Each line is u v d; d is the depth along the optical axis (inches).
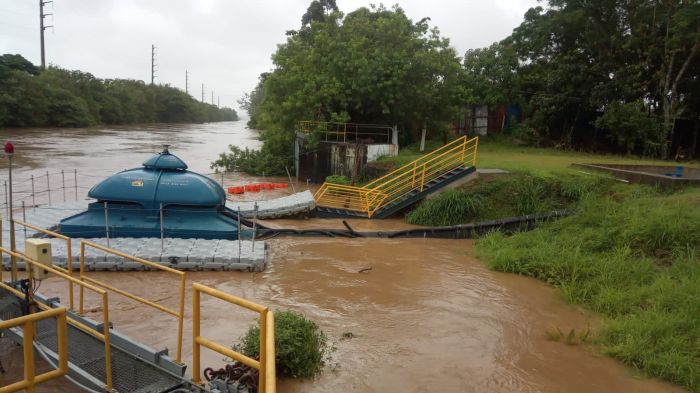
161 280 365.1
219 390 181.5
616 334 290.2
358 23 1012.5
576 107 1085.8
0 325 134.3
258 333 233.8
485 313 329.4
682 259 385.4
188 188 461.1
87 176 981.8
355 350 265.3
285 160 1131.3
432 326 303.7
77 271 375.6
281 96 1059.9
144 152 1566.2
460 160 680.4
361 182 866.1
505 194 605.3
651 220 438.0
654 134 948.6
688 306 306.8
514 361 264.2
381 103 946.1
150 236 448.5
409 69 947.3
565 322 320.5
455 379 242.1
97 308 302.5
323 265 423.8
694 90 1004.6
